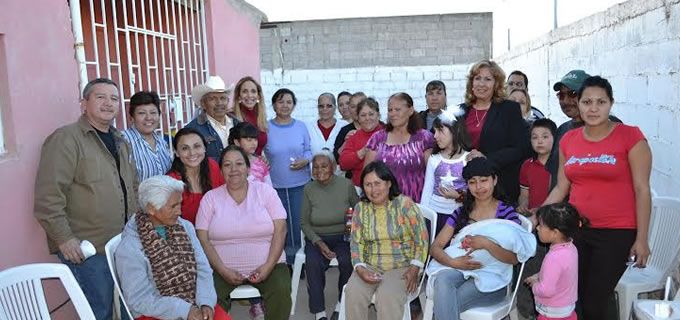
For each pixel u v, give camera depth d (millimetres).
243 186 3934
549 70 8203
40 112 3602
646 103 4656
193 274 3176
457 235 3582
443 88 5504
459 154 4051
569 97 3672
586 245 3188
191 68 6422
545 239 3072
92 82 3430
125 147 3639
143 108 3912
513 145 4117
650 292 3488
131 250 3049
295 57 12953
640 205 2980
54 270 2863
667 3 4160
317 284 4250
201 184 4027
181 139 3873
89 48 5246
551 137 4047
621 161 3016
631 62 4984
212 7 6863
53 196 3256
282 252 3986
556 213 2975
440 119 4086
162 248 3090
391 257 3789
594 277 3156
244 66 8047
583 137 3174
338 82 12945
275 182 5305
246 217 3871
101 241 3428
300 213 4945
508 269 3486
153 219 3129
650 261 3807
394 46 12836
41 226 3457
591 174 3092
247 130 4535
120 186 3545
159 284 3082
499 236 3398
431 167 4137
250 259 3865
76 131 3361
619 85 5344
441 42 12789
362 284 3713
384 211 3797
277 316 3850
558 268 2979
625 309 3506
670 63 4125
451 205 4031
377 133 4547
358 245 3826
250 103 5188
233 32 7613
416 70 12859
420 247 3746
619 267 3096
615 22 5402
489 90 4109
